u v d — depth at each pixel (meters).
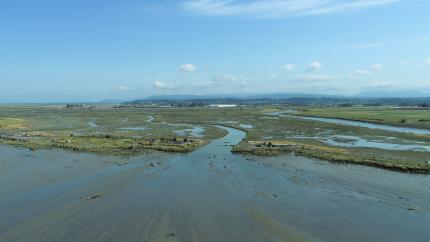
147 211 23.16
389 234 20.02
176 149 46.97
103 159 41.09
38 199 25.55
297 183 30.42
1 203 24.61
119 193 27.16
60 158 41.66
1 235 19.33
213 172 34.50
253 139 60.00
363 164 38.12
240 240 18.95
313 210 23.72
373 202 25.47
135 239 18.84
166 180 31.30
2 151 46.62
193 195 26.81
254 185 29.70
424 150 48.59
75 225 20.72
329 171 35.03
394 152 46.69
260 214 22.78
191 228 20.44
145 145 50.47
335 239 19.31
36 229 20.14
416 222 21.78
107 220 21.52
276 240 19.05
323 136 65.81
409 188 29.02
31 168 35.97
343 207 24.38
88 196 26.28
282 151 46.16
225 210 23.48
